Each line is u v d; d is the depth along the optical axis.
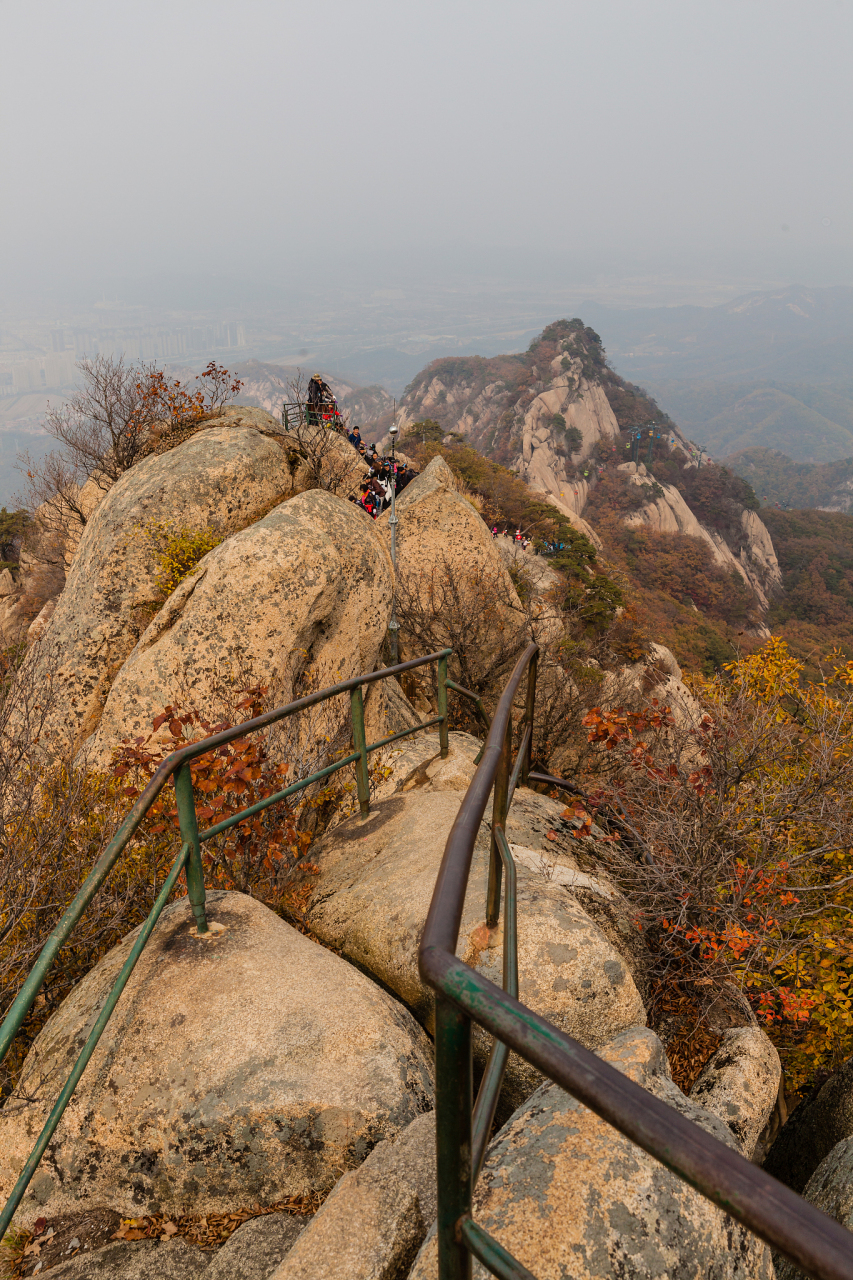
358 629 8.10
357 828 4.98
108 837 4.51
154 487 9.23
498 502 45.19
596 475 158.88
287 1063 2.66
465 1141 1.07
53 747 8.27
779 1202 0.64
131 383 17.59
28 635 14.28
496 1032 0.92
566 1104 2.05
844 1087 4.06
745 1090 3.29
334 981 3.06
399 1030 2.90
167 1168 2.52
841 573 146.50
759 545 154.88
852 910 5.20
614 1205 1.75
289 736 6.55
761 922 4.75
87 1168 2.55
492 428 176.25
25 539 30.39
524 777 4.36
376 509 17.42
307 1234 2.00
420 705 13.12
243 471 9.51
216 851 4.40
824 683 7.08
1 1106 3.11
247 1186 2.51
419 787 6.19
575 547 41.09
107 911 4.21
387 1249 1.95
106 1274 2.28
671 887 4.63
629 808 5.33
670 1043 3.94
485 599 14.42
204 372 15.49
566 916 3.37
